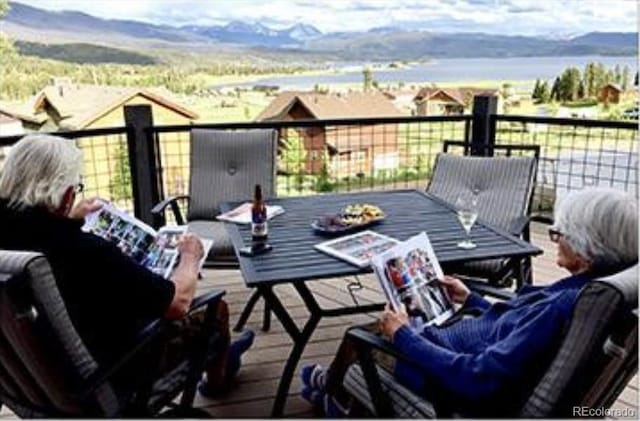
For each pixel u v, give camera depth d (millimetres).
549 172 4680
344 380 1945
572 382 1425
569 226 1578
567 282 1613
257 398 2504
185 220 3906
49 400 1718
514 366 1541
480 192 3592
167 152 4395
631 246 1521
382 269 2035
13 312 1481
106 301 1758
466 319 1965
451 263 2393
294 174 4664
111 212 2367
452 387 1632
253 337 2826
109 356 1798
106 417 1721
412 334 1720
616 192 1577
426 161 4930
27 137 1820
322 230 2701
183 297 1922
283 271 2260
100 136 4051
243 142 3938
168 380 1961
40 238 1713
